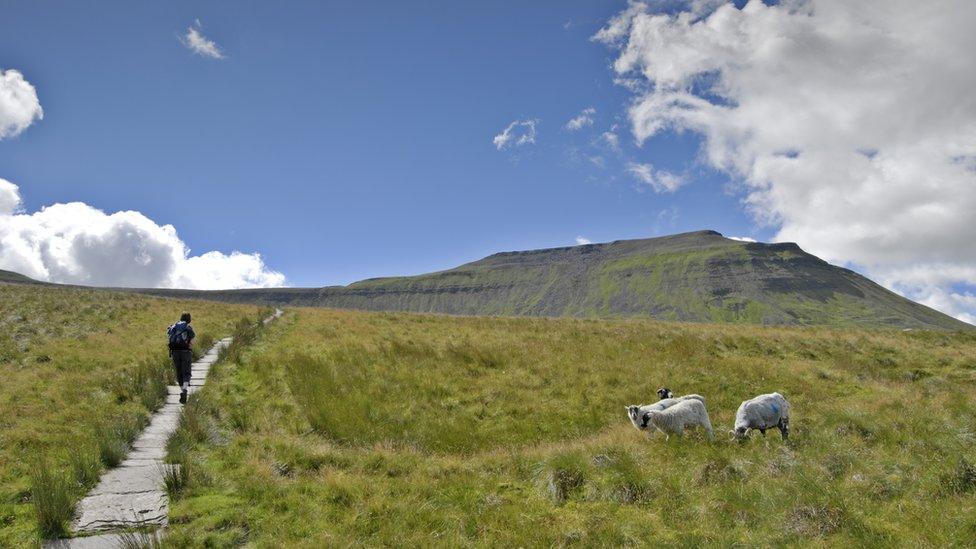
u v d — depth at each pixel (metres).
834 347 24.30
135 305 34.31
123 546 6.77
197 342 23.31
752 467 9.66
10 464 9.26
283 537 7.17
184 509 7.86
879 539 6.85
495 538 7.43
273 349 23.25
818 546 6.83
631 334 26.48
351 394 16.56
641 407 12.73
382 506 8.20
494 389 17.94
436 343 24.98
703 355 22.39
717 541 7.08
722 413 15.78
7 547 6.69
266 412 14.45
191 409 12.81
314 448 11.16
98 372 16.44
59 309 29.53
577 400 17.17
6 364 17.14
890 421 12.38
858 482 8.56
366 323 32.19
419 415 15.55
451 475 9.89
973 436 10.41
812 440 11.47
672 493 8.65
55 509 7.23
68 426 11.53
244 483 8.87
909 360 21.84
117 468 9.58
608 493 8.77
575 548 7.13
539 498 8.85
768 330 29.75
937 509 7.43
